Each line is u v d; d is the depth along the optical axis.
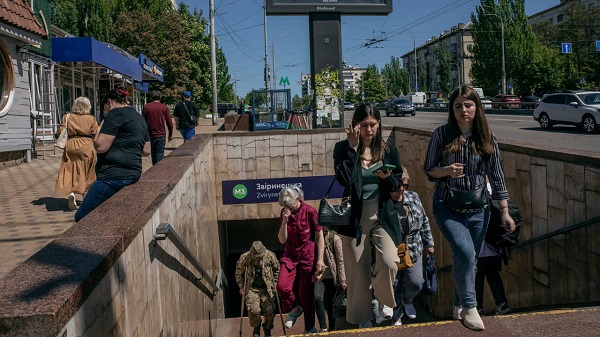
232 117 25.80
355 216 3.87
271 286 7.07
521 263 6.48
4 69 11.53
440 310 9.73
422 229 6.18
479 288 5.55
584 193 5.16
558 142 16.61
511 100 43.50
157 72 29.30
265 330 7.23
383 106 57.62
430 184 9.73
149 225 3.72
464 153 3.67
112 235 2.87
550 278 5.79
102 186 4.64
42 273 2.24
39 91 15.05
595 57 50.25
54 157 13.33
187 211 6.20
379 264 3.90
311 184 12.27
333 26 15.31
